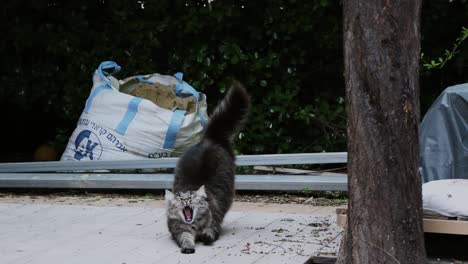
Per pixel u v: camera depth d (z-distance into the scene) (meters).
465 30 6.21
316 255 5.41
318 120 9.79
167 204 6.00
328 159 8.33
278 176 8.20
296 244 5.83
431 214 5.40
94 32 10.07
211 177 6.30
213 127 6.73
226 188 6.38
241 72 9.86
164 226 6.65
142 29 9.94
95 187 8.48
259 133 9.87
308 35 9.77
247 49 9.87
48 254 5.62
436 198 5.36
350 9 4.32
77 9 10.09
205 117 8.98
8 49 10.19
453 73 9.77
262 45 9.87
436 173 6.49
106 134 8.77
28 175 8.77
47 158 10.45
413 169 4.37
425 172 6.55
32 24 10.08
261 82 9.72
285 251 5.59
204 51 9.78
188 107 9.05
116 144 8.72
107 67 9.30
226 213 6.58
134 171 9.22
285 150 9.89
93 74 9.72
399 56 4.25
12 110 11.05
